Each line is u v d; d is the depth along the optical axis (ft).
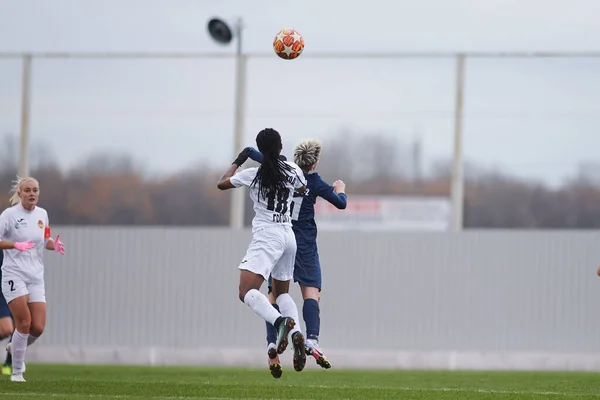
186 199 264.52
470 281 245.86
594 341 242.58
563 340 243.40
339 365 244.83
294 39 129.18
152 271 255.70
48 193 263.70
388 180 272.92
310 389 124.67
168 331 254.47
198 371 194.59
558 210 259.80
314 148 124.26
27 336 131.85
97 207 264.31
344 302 248.32
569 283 243.40
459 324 245.45
